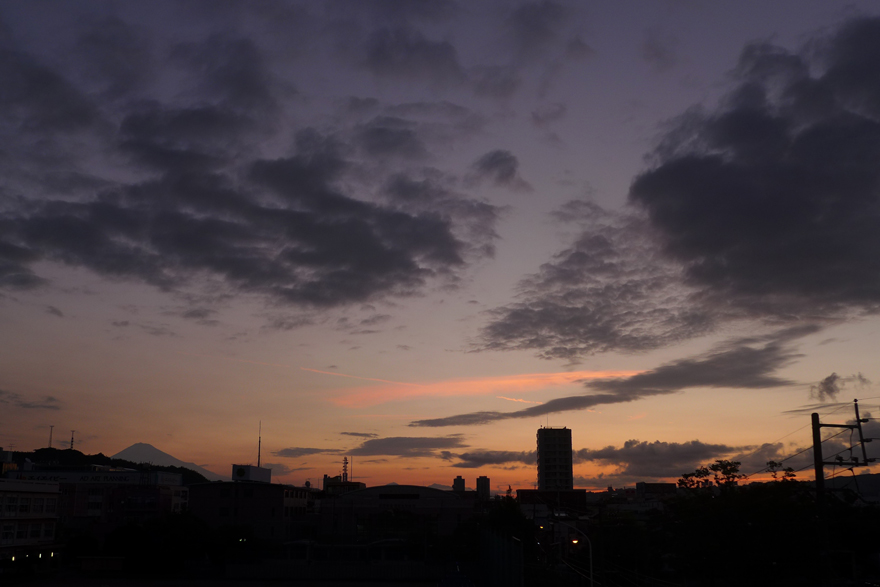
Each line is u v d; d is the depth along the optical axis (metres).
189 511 108.75
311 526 116.62
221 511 113.31
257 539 100.00
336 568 91.38
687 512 52.62
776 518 46.91
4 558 83.62
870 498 85.31
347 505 118.88
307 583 86.12
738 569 46.88
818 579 44.69
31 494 90.88
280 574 90.81
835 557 51.38
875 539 54.28
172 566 93.69
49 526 94.94
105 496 128.50
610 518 81.88
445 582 67.75
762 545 46.03
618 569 65.62
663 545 62.38
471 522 103.12
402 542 103.56
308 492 127.94
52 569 93.38
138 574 92.06
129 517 116.69
